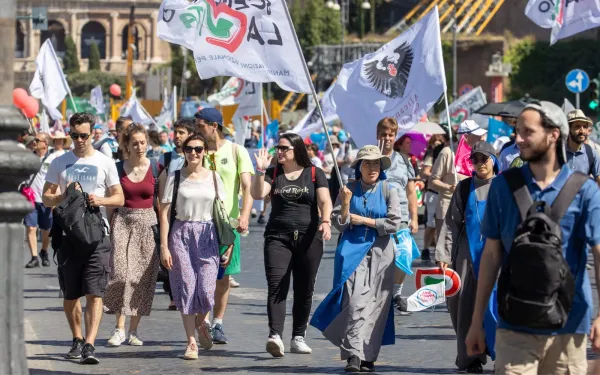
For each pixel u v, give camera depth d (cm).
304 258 2273
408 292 3309
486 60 19900
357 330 2072
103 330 2670
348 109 3105
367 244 2109
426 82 3019
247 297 3259
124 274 2395
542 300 1223
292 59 2439
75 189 2195
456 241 2042
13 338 1391
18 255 1402
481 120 7188
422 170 4031
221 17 2464
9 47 1407
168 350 2370
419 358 2244
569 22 3819
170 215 2275
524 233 1246
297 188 2256
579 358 1289
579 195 1290
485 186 2023
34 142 4278
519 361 1265
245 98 5319
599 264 1280
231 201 2450
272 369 2134
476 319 1331
